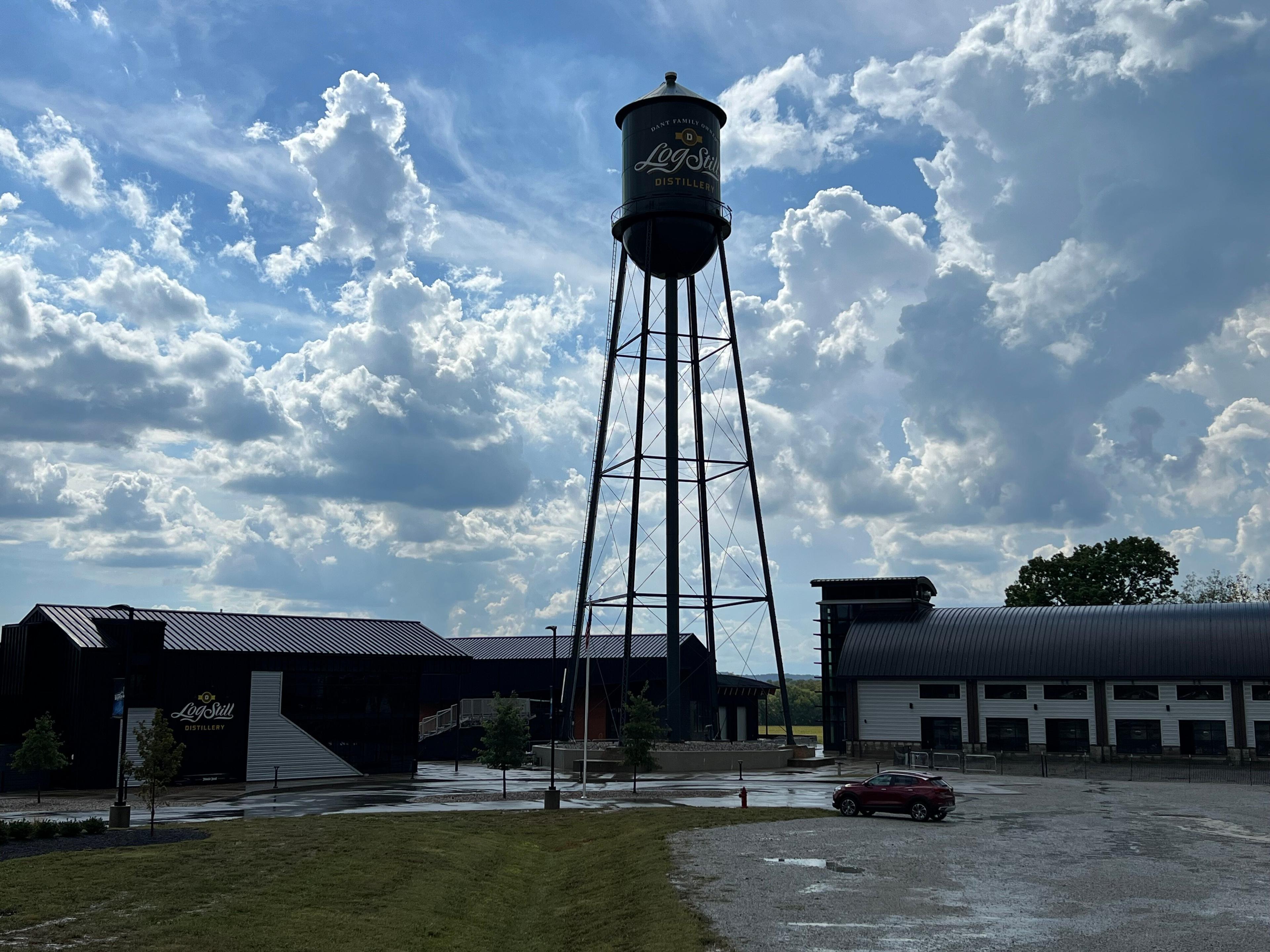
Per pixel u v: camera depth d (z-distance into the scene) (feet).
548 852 116.26
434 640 236.84
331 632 224.33
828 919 75.31
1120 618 257.55
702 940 69.82
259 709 203.92
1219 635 243.81
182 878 88.58
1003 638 262.06
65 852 100.58
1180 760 240.32
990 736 258.98
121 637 190.39
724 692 315.58
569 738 240.12
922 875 91.81
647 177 228.22
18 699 195.83
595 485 236.63
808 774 217.56
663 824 124.26
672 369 236.22
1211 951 66.13
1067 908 78.48
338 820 129.70
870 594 287.48
